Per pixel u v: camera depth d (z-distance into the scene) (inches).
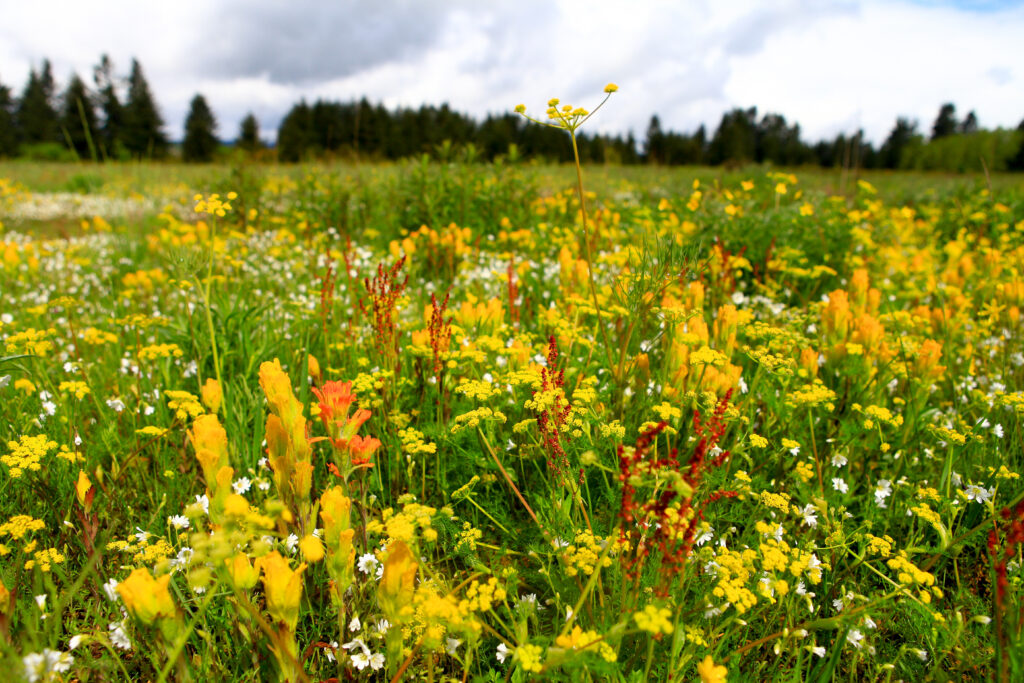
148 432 90.0
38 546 78.9
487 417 82.1
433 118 1662.2
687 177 564.1
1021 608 62.7
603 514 88.8
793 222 229.0
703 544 78.0
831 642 75.1
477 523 89.0
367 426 108.1
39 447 77.3
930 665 71.7
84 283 235.6
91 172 625.6
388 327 113.7
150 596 48.3
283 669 55.8
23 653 53.8
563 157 1445.6
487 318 121.6
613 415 105.7
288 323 165.5
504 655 62.0
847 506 97.6
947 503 81.1
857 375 116.3
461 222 291.0
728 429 100.4
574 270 142.8
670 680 59.3
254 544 49.8
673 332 104.5
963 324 152.5
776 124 2748.5
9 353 113.3
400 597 53.9
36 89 2269.9
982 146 1158.3
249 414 111.5
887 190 634.2
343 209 344.2
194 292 187.3
